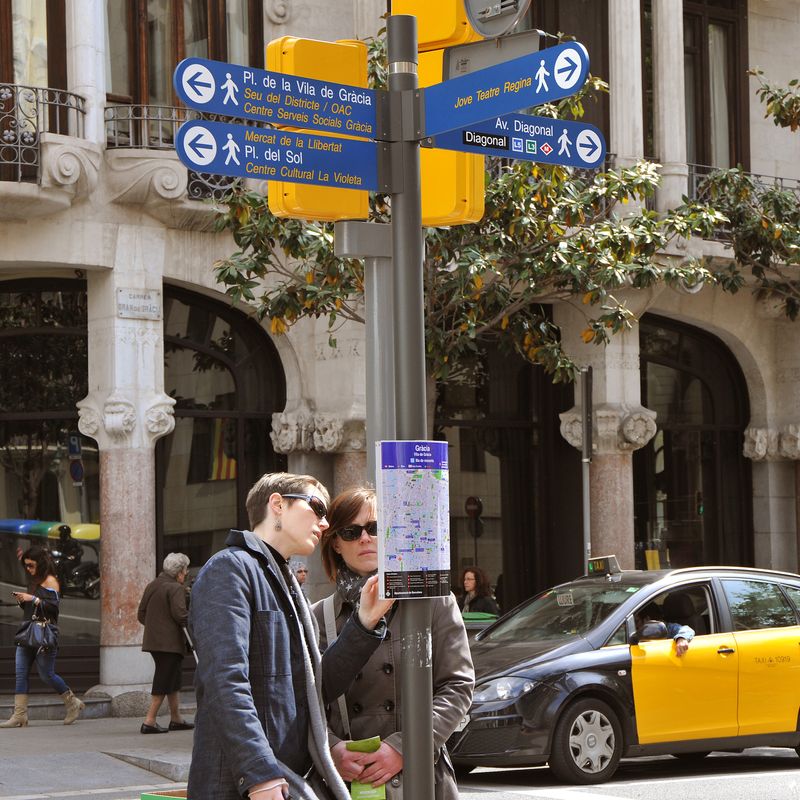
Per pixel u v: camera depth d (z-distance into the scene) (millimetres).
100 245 24312
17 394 25234
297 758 6164
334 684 6551
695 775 17422
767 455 32312
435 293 20656
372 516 7121
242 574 6133
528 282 21047
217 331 26438
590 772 16266
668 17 29578
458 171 8023
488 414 29516
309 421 26219
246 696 5859
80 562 25281
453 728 6738
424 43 7645
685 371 32000
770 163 32719
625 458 29156
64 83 24562
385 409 8812
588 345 29125
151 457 24719
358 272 20266
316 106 7020
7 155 23641
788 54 33062
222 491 26391
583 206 21094
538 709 16094
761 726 17234
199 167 6797
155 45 25500
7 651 24938
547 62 6633
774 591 17969
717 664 17031
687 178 30312
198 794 5906
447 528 6430
